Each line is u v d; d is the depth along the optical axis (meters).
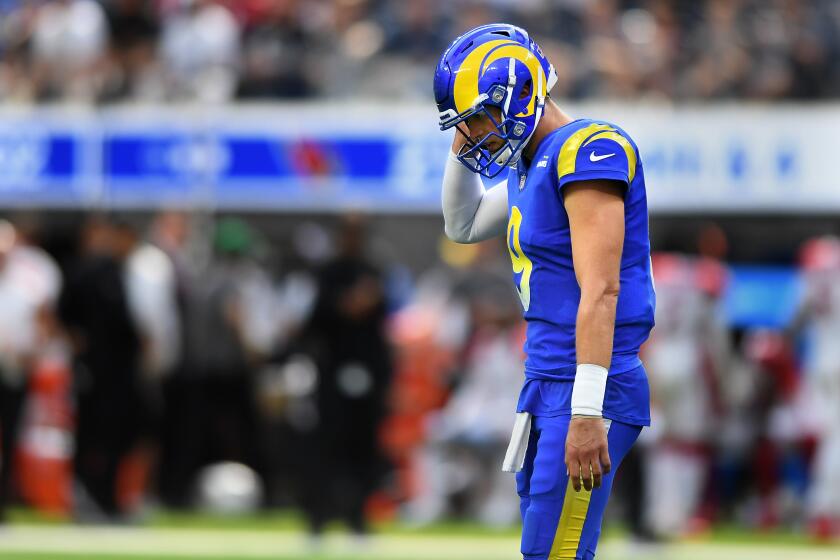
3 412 42.78
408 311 49.47
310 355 39.16
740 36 53.50
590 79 51.72
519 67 16.45
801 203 48.31
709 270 42.34
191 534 41.28
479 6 54.94
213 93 51.09
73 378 44.19
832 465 40.97
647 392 16.66
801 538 42.31
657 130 48.81
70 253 55.38
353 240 39.56
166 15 54.66
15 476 46.19
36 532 41.62
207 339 46.19
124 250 44.38
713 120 48.59
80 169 50.50
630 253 16.59
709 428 42.66
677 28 55.47
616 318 16.45
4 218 53.03
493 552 37.16
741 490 47.78
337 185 49.81
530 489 16.61
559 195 16.50
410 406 47.12
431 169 49.62
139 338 44.19
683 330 41.88
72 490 45.88
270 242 53.28
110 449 44.19
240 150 50.25
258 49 51.94
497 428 45.59
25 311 42.97
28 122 50.69
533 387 16.73
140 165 50.38
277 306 48.47
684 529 42.34
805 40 53.91
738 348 50.41
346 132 49.91
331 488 38.59
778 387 45.62
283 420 45.25
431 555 36.31
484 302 46.47
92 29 54.50
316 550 37.38
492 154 16.75
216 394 46.72
